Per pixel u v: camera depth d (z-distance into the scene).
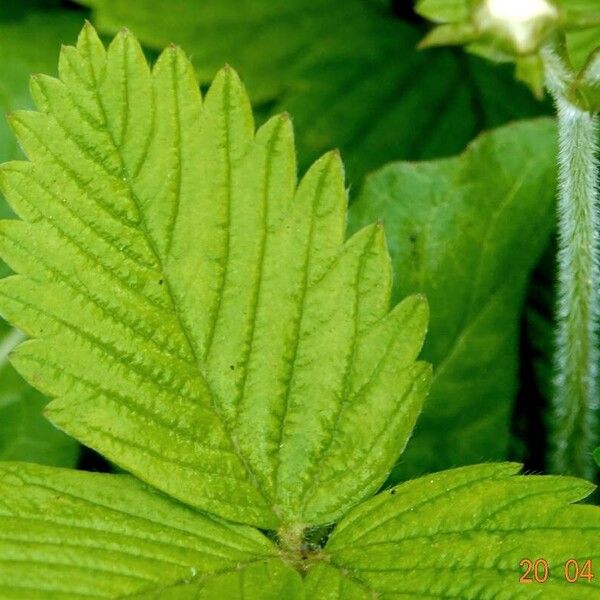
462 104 0.25
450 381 0.22
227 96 0.20
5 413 0.23
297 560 0.20
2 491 0.19
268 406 0.20
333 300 0.20
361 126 0.25
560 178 0.20
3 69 0.24
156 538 0.20
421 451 0.22
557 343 0.22
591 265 0.21
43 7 0.25
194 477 0.20
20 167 0.20
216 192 0.20
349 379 0.20
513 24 0.19
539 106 0.25
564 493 0.19
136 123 0.20
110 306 0.20
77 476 0.20
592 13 0.19
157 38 0.25
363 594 0.19
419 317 0.20
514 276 0.22
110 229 0.20
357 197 0.22
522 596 0.19
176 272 0.20
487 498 0.20
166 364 0.20
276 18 0.25
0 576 0.19
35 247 0.20
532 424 0.23
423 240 0.22
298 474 0.20
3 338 0.23
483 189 0.22
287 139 0.20
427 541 0.20
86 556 0.19
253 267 0.20
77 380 0.20
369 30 0.25
